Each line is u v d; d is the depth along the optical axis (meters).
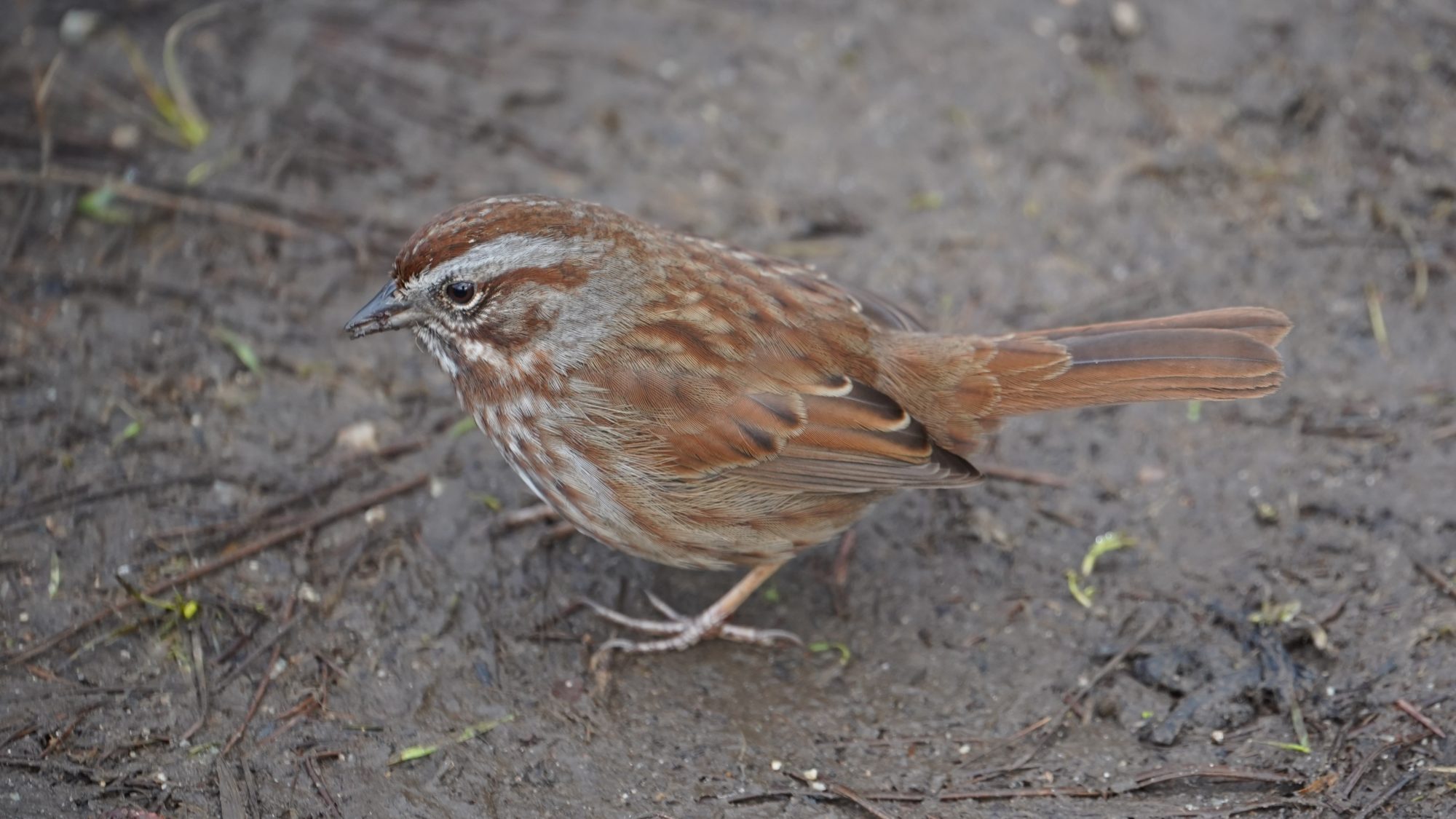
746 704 9.77
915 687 9.88
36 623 9.65
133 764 8.96
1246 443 11.48
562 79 14.33
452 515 10.77
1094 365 9.58
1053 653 10.08
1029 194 13.55
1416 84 14.21
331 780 9.02
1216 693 9.66
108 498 10.45
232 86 13.77
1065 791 9.11
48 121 13.06
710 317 9.23
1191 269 12.87
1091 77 14.52
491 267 8.93
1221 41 14.74
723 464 9.21
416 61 14.34
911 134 14.02
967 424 9.77
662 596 10.55
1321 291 12.60
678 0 15.25
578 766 9.24
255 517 10.47
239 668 9.58
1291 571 10.48
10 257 11.98
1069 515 11.05
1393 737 9.23
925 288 12.70
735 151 13.83
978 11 15.15
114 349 11.47
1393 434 11.38
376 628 9.96
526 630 10.12
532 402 9.22
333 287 12.25
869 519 11.10
